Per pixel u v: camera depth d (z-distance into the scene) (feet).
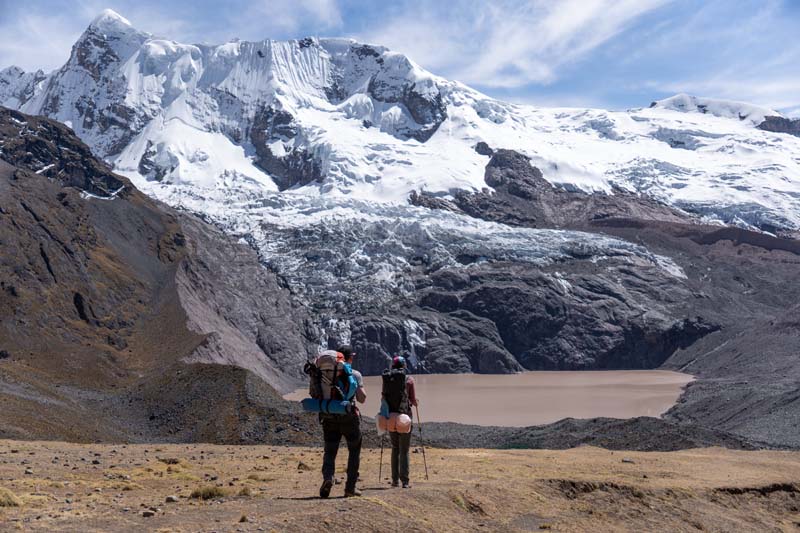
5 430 196.54
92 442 217.36
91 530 44.04
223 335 531.09
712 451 124.77
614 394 515.50
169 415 258.57
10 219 457.68
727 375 528.63
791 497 86.74
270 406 241.14
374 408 451.12
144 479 69.87
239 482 68.39
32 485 60.80
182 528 45.24
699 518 73.20
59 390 287.69
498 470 82.02
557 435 230.48
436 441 230.48
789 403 310.86
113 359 396.98
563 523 61.93
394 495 57.31
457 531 53.78
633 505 72.38
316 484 66.54
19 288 409.08
